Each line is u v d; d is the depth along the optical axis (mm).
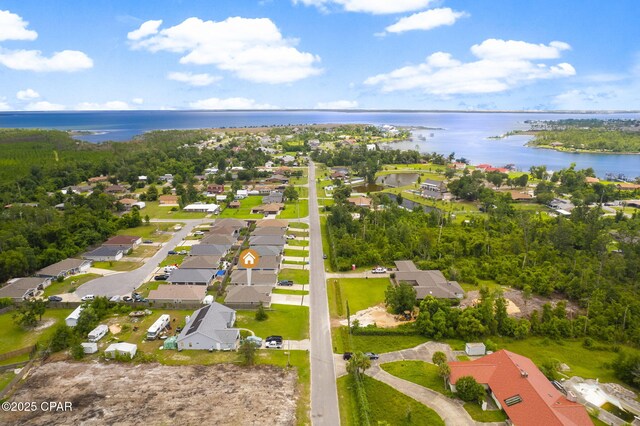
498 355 74562
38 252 127688
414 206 198500
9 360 78500
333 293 107938
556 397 64438
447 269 120062
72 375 73750
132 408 65062
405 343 85125
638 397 70875
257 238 140000
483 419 63406
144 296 105125
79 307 96125
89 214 161750
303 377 73500
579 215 169625
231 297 99188
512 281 114062
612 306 96938
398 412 65000
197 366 76688
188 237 153000
